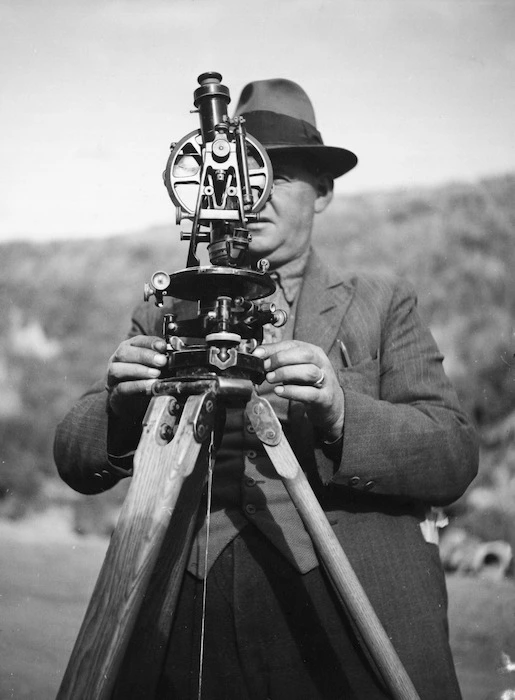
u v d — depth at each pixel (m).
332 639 1.69
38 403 5.34
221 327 1.41
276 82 2.19
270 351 1.52
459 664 3.10
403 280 2.09
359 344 1.92
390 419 1.73
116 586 1.32
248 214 1.51
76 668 1.30
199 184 1.48
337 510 1.79
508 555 4.06
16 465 5.20
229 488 1.78
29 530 4.84
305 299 1.99
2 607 3.62
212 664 1.74
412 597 1.74
